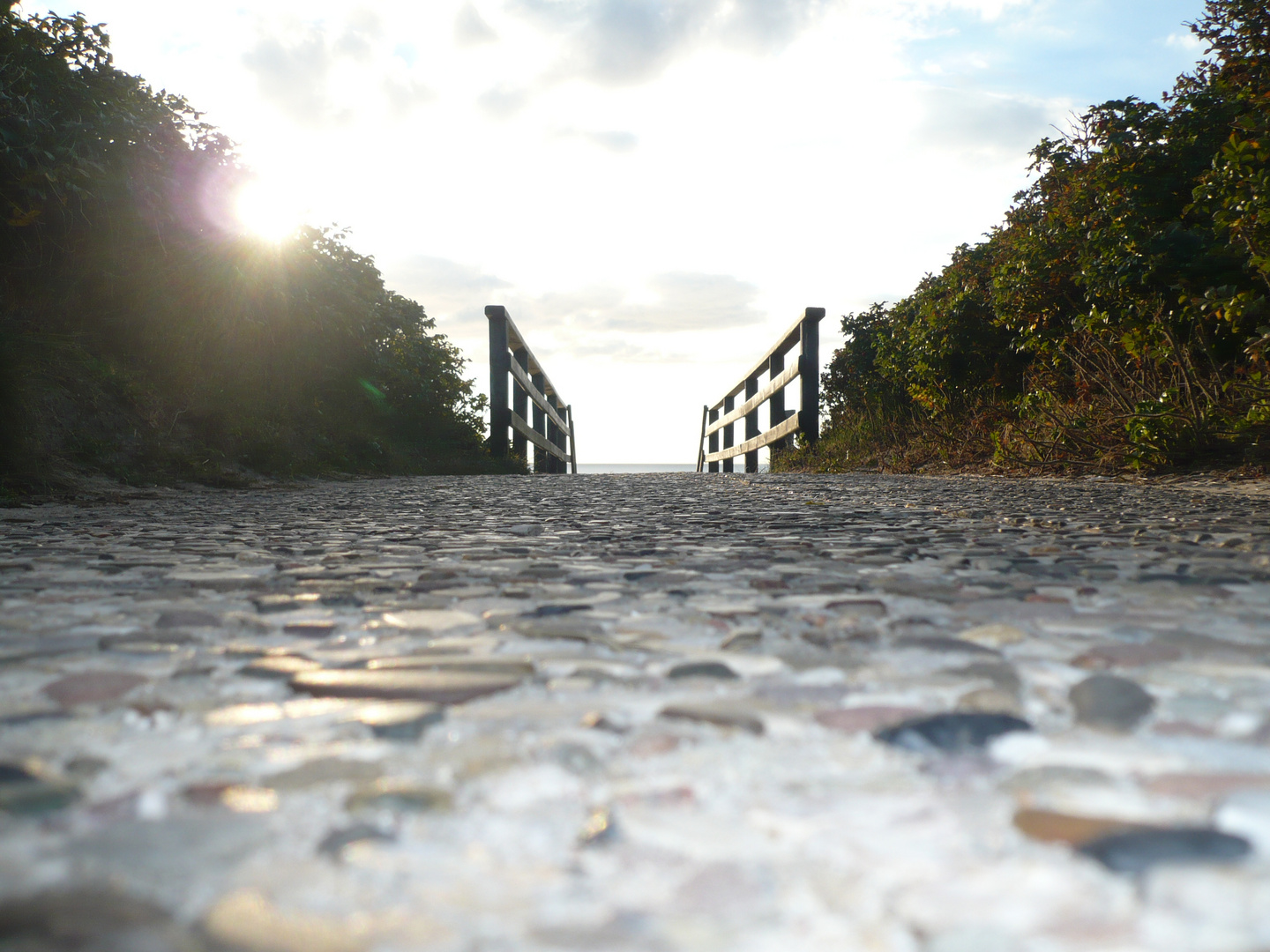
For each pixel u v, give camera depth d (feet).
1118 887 2.14
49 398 22.02
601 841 2.44
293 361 34.88
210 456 26.84
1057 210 30.17
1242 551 9.20
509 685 4.10
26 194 20.53
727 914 2.06
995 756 3.08
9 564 8.91
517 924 2.02
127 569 8.57
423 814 2.63
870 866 2.28
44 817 2.60
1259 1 21.79
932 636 5.13
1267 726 3.35
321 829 2.52
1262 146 19.21
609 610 6.18
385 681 4.17
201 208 27.32
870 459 44.83
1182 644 4.85
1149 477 24.70
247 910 2.07
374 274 42.78
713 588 7.15
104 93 22.68
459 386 53.78
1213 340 24.35
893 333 46.29
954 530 12.17
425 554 9.85
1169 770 2.90
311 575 8.11
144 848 2.40
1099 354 29.07
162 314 26.81
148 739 3.35
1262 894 2.09
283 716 3.64
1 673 4.41
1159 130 24.71
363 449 39.65
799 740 3.28
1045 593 6.66
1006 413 36.45
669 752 3.16
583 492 25.27
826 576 7.78
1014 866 2.26
